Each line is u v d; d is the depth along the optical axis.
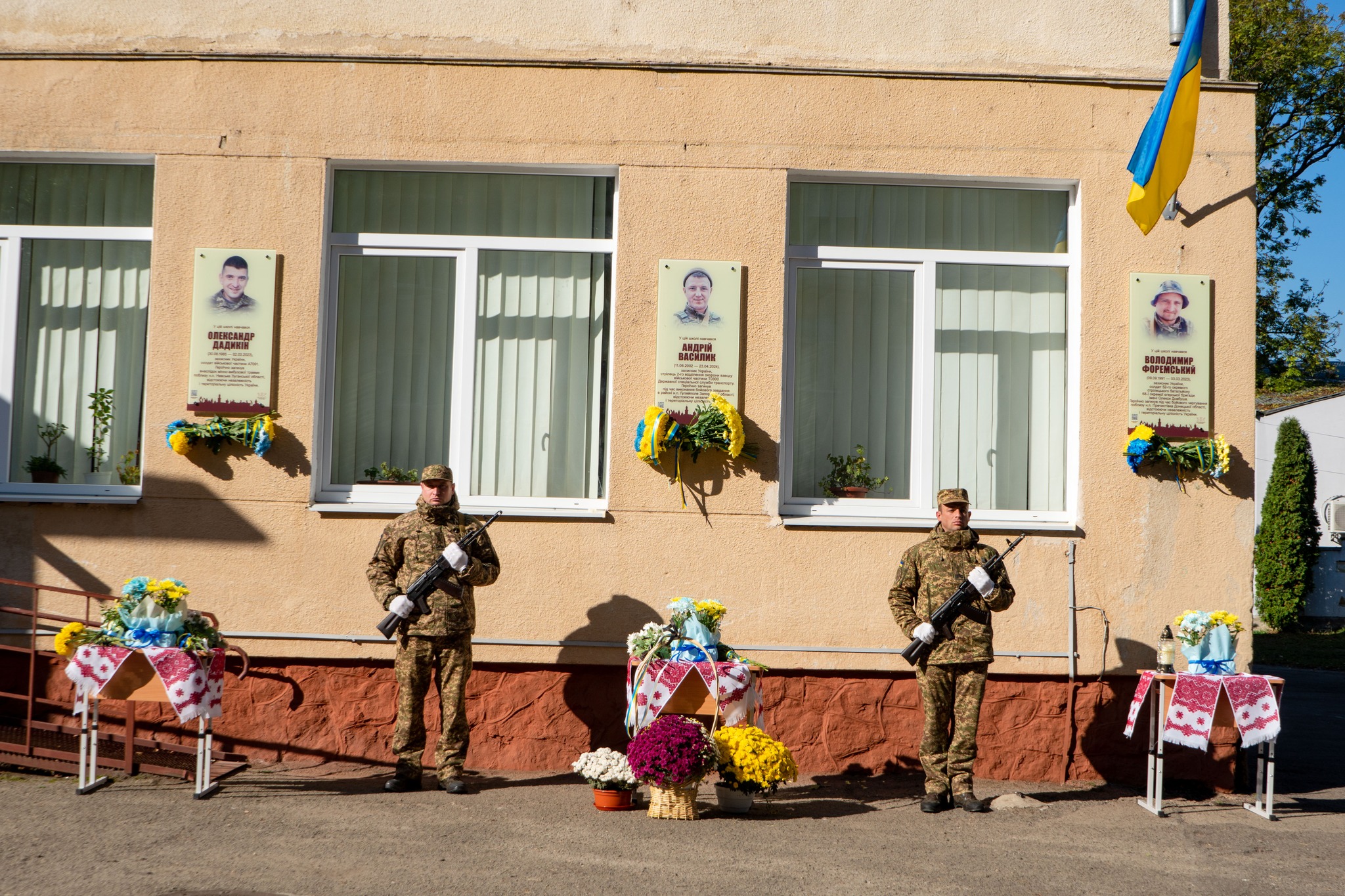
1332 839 5.61
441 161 6.96
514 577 6.73
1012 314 7.29
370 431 7.10
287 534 6.71
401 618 5.88
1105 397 6.95
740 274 6.90
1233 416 6.96
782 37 7.08
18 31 6.96
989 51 7.13
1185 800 6.45
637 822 5.51
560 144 6.98
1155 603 6.87
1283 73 25.08
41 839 4.90
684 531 6.79
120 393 7.11
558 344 7.18
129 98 6.92
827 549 6.80
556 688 6.73
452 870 4.65
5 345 7.10
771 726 6.76
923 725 6.05
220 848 4.85
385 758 6.66
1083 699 6.86
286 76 6.94
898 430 7.25
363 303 7.14
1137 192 6.74
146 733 6.65
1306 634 25.91
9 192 7.16
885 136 7.04
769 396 6.88
